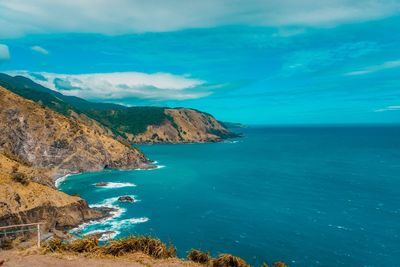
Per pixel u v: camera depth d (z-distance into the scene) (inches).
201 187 5369.1
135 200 4559.5
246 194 4820.4
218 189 5191.9
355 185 5374.0
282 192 4928.6
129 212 3964.1
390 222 3486.7
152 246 905.5
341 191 4950.8
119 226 3444.9
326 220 3567.9
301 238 3053.6
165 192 5036.9
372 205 4151.1
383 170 6870.1
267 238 3056.1
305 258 2637.8
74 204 3614.7
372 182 5610.2
